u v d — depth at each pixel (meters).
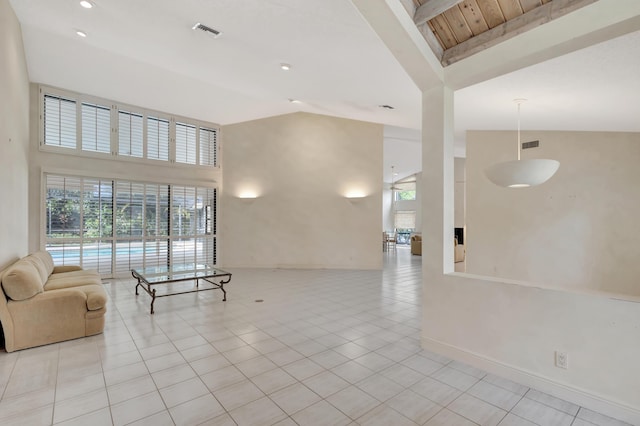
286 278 6.69
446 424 2.03
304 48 3.33
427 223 3.12
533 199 5.48
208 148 7.56
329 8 2.53
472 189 5.82
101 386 2.46
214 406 2.21
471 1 2.47
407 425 2.02
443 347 3.01
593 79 2.93
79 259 5.83
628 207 5.06
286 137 7.84
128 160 6.35
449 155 3.03
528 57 2.41
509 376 2.57
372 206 7.88
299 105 6.52
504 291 2.61
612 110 3.83
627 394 2.04
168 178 6.88
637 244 5.02
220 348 3.17
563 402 2.26
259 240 7.82
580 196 5.25
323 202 7.86
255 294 5.34
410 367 2.79
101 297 3.48
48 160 5.50
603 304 2.14
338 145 7.87
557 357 2.33
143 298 4.99
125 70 5.18
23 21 4.00
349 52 3.23
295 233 7.84
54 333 3.25
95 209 6.01
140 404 2.23
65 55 4.72
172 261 6.95
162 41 3.83
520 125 5.06
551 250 5.39
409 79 3.64
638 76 2.81
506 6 2.40
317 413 2.14
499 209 5.67
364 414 2.13
